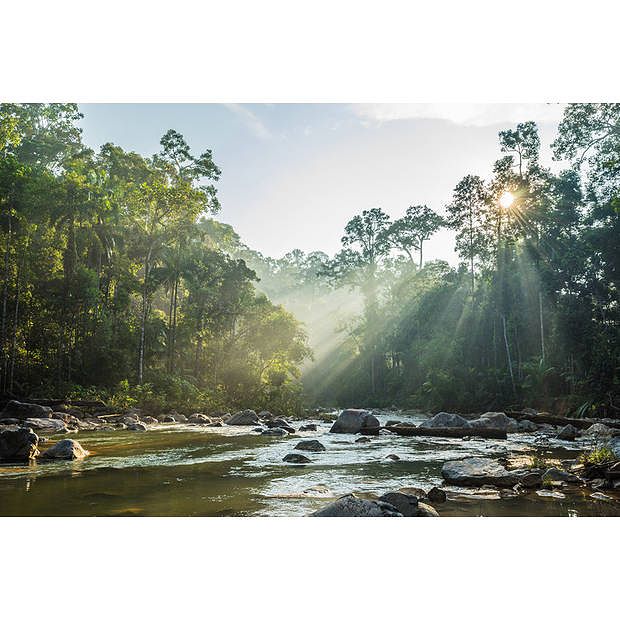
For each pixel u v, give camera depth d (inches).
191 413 1027.3
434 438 641.6
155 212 1228.5
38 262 1066.7
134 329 1234.6
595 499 264.5
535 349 1294.3
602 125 1149.1
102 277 1240.2
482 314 1428.4
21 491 287.0
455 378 1369.3
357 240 2198.6
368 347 2009.1
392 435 683.4
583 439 624.1
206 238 1835.6
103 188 1197.7
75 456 418.6
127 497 272.7
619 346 976.9
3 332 949.2
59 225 1085.1
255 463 402.0
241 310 1411.2
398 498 235.6
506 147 1439.5
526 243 1363.2
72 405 886.4
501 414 775.7
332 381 2228.1
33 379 997.2
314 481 325.4
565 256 1143.6
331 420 1051.9
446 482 316.2
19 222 1008.2
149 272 1291.8
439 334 1610.5
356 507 219.5
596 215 1190.9
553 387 1138.0
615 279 1136.8
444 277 1823.3
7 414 755.4
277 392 1254.9
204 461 411.5
